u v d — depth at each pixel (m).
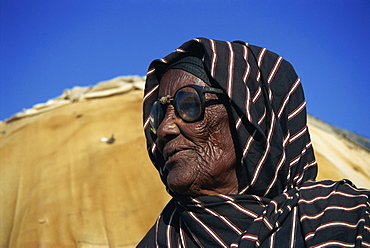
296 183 2.48
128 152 12.79
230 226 2.32
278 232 2.22
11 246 10.80
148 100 2.77
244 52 2.50
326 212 2.20
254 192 2.39
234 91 2.37
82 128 13.92
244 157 2.36
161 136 2.50
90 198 11.58
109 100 15.12
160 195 11.56
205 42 2.47
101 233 10.75
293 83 2.55
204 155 2.43
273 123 2.39
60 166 12.82
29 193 12.31
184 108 2.44
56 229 10.98
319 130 17.03
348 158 15.49
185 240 2.48
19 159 13.56
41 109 15.82
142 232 10.75
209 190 2.45
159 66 2.70
